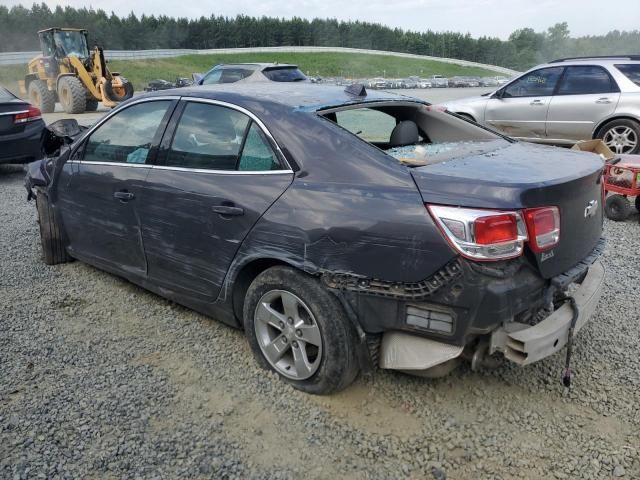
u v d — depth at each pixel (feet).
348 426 9.16
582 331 12.13
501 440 8.85
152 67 168.66
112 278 15.24
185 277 11.62
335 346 9.21
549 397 9.90
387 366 9.18
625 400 9.78
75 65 59.06
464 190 8.21
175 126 11.83
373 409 9.59
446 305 8.23
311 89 11.97
